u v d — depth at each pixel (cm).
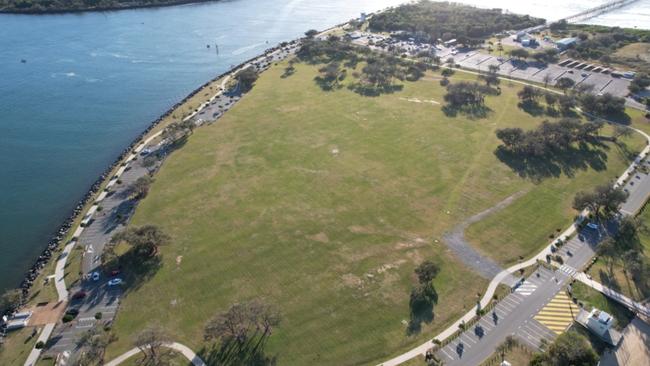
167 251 14812
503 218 15925
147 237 14312
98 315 12438
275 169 19150
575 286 12925
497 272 13612
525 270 13625
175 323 12231
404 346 11462
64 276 13938
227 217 16338
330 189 17738
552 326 11725
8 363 11212
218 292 13212
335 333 11844
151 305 12812
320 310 12519
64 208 18075
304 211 16525
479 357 11031
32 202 18425
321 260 14288
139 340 10769
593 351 10131
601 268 13500
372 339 11656
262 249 14812
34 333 12000
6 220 17362
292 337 11744
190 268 14100
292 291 13175
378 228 15612
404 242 14938
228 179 18588
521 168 18812
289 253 14600
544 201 16762
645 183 17400
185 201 17312
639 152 19512
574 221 15588
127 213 16800
